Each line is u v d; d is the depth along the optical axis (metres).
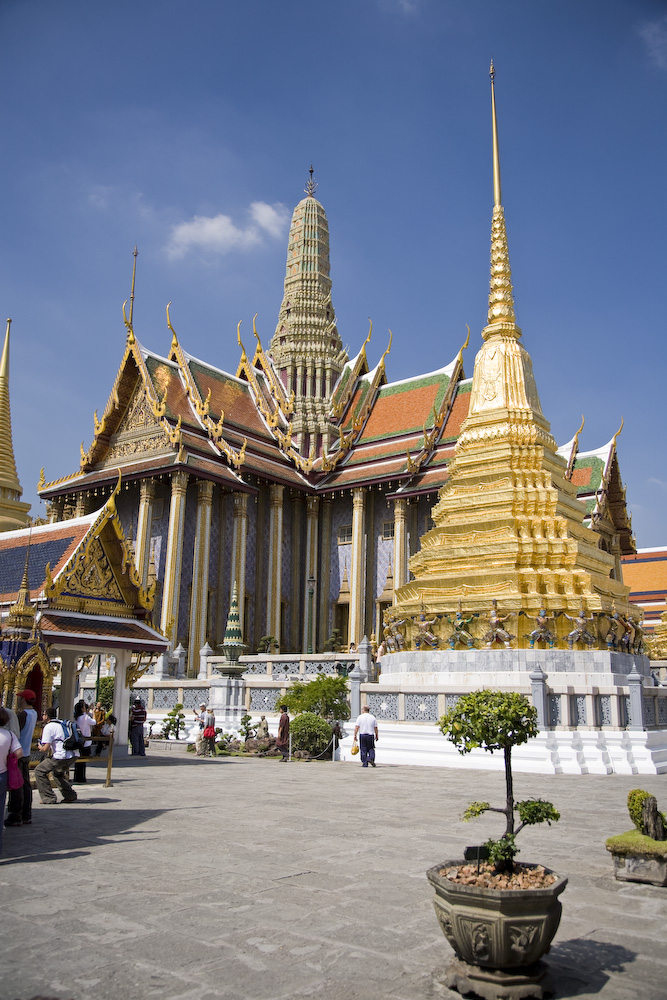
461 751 7.03
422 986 5.58
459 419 51.81
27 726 11.53
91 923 6.72
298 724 23.00
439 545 28.64
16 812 11.20
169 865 8.76
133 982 5.52
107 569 20.72
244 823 11.43
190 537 47.78
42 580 19.55
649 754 19.97
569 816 12.35
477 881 5.94
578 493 45.16
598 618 25.98
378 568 51.78
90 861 8.95
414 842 10.09
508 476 28.94
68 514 53.69
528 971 5.62
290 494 54.38
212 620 48.34
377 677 34.91
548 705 20.67
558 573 26.27
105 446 50.84
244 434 52.94
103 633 19.83
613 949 6.42
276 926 6.69
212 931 6.55
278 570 51.00
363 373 59.91
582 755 19.70
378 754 22.14
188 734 29.22
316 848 9.70
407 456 50.28
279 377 58.94
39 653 16.05
